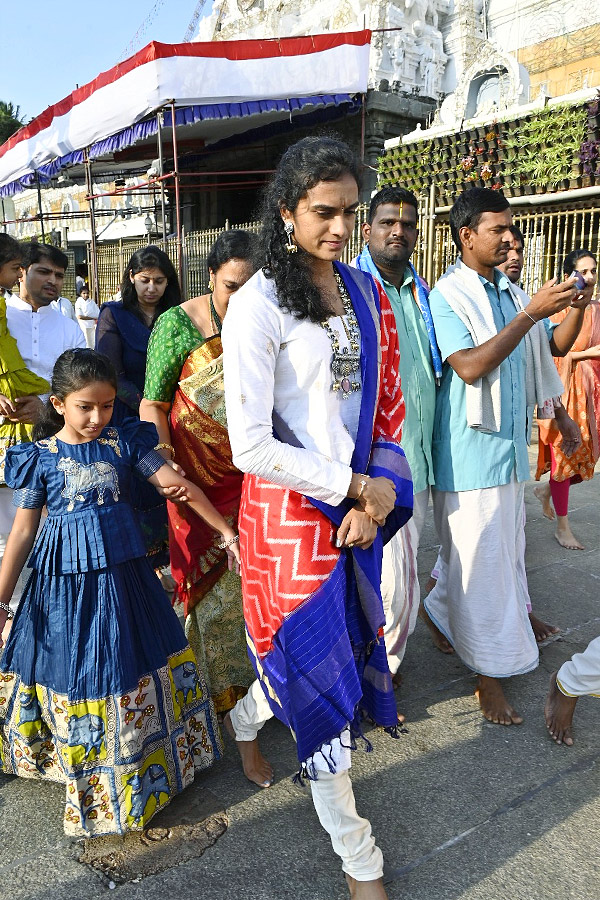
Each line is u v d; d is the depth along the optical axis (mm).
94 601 2090
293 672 1706
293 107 10328
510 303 2803
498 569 2652
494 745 2535
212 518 2312
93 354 2105
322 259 1711
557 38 11102
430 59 11930
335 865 1982
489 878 1924
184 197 16062
